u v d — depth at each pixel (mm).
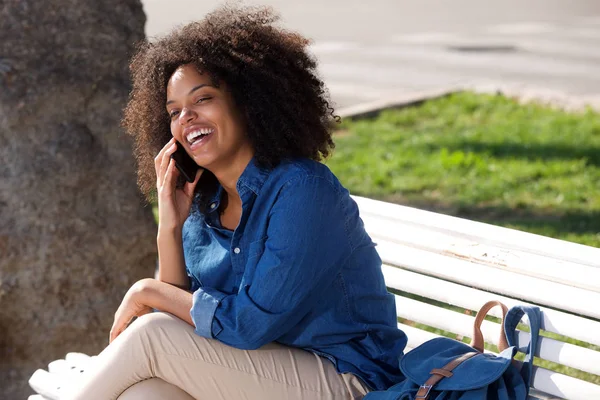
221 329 3010
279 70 3119
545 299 3078
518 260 3209
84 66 4621
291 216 2994
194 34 3154
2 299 4539
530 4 21859
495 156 9289
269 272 2982
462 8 21328
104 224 4664
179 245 3320
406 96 12352
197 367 3029
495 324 3248
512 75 13641
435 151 9648
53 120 4559
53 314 4625
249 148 3150
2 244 4512
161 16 18641
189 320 3129
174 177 3309
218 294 3051
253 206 3086
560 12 20406
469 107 11680
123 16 4750
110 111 4676
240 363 3059
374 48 16453
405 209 3742
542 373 3035
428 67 14609
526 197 7938
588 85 12719
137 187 4762
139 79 3354
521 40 16875
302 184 3016
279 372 3086
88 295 4676
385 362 3199
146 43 3447
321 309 3131
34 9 4523
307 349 3184
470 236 3428
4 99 4445
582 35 17219
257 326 2994
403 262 3533
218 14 3227
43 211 4539
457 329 3346
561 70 13914
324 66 14969
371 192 8422
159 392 3039
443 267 3396
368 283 3189
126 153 4727
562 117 10891
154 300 3176
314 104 3207
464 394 2852
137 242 4762
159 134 3379
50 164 4535
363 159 9469
